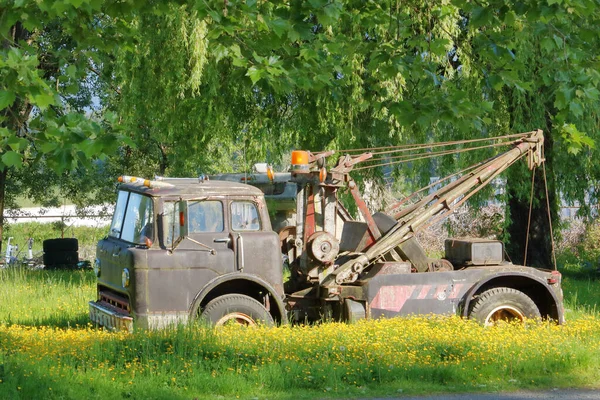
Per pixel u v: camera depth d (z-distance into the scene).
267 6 14.16
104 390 14.41
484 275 21.75
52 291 30.72
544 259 40.28
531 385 16.02
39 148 9.96
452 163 33.62
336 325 19.98
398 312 21.17
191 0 13.98
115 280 20.42
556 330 20.58
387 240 21.97
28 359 16.41
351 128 32.59
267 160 34.72
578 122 33.66
